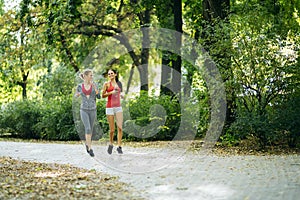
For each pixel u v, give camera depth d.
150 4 21.23
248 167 10.05
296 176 8.75
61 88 27.83
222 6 15.93
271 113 14.28
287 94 14.27
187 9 23.84
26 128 23.30
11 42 26.45
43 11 22.09
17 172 9.51
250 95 14.52
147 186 7.96
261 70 14.24
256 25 14.66
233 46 14.40
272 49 14.26
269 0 18.45
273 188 7.59
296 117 13.80
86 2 23.38
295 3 19.05
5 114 23.95
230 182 8.21
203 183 8.17
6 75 30.42
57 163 11.27
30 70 31.66
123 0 24.39
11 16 25.83
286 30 14.55
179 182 8.30
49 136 21.95
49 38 22.36
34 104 24.16
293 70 13.96
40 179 8.65
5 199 6.94
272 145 14.55
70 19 20.97
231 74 14.48
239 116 14.41
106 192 7.43
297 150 13.63
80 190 7.57
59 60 28.88
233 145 14.86
